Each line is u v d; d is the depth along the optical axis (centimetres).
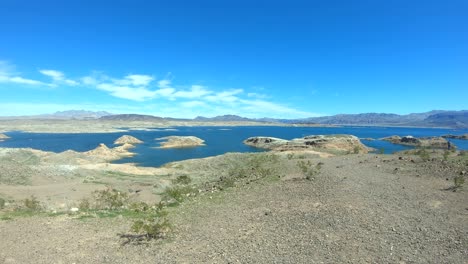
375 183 1791
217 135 16000
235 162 4081
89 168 3962
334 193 1595
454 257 845
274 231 1159
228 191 2038
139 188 2966
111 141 11700
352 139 7212
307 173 2273
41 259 1056
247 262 919
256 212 1432
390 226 1095
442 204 1320
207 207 1645
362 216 1212
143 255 1052
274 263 895
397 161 2572
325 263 865
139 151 7994
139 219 1521
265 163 3123
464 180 1717
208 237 1169
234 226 1266
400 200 1409
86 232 1339
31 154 4409
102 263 1006
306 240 1040
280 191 1809
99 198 2298
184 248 1084
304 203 1480
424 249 905
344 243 984
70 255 1082
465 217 1141
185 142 9744
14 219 1572
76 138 13362
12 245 1202
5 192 2628
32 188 2873
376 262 848
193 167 4269
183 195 2123
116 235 1281
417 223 1109
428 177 1917
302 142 7581
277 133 18775
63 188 2925
